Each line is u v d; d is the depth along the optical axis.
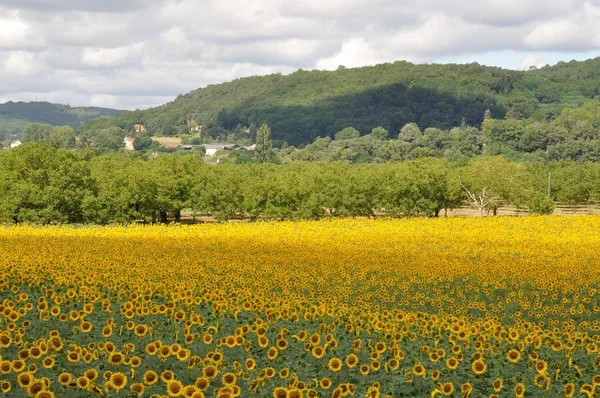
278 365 15.21
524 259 39.81
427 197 95.06
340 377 14.67
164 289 23.83
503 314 23.05
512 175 98.44
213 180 90.81
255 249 41.62
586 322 21.81
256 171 124.44
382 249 44.28
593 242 51.06
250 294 21.75
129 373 13.87
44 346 14.05
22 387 12.47
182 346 16.19
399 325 19.27
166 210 89.31
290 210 87.31
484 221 70.69
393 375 14.94
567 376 15.48
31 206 75.94
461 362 15.88
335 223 68.06
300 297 23.09
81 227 63.50
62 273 25.78
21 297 18.77
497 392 13.98
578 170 127.06
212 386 13.70
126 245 41.12
